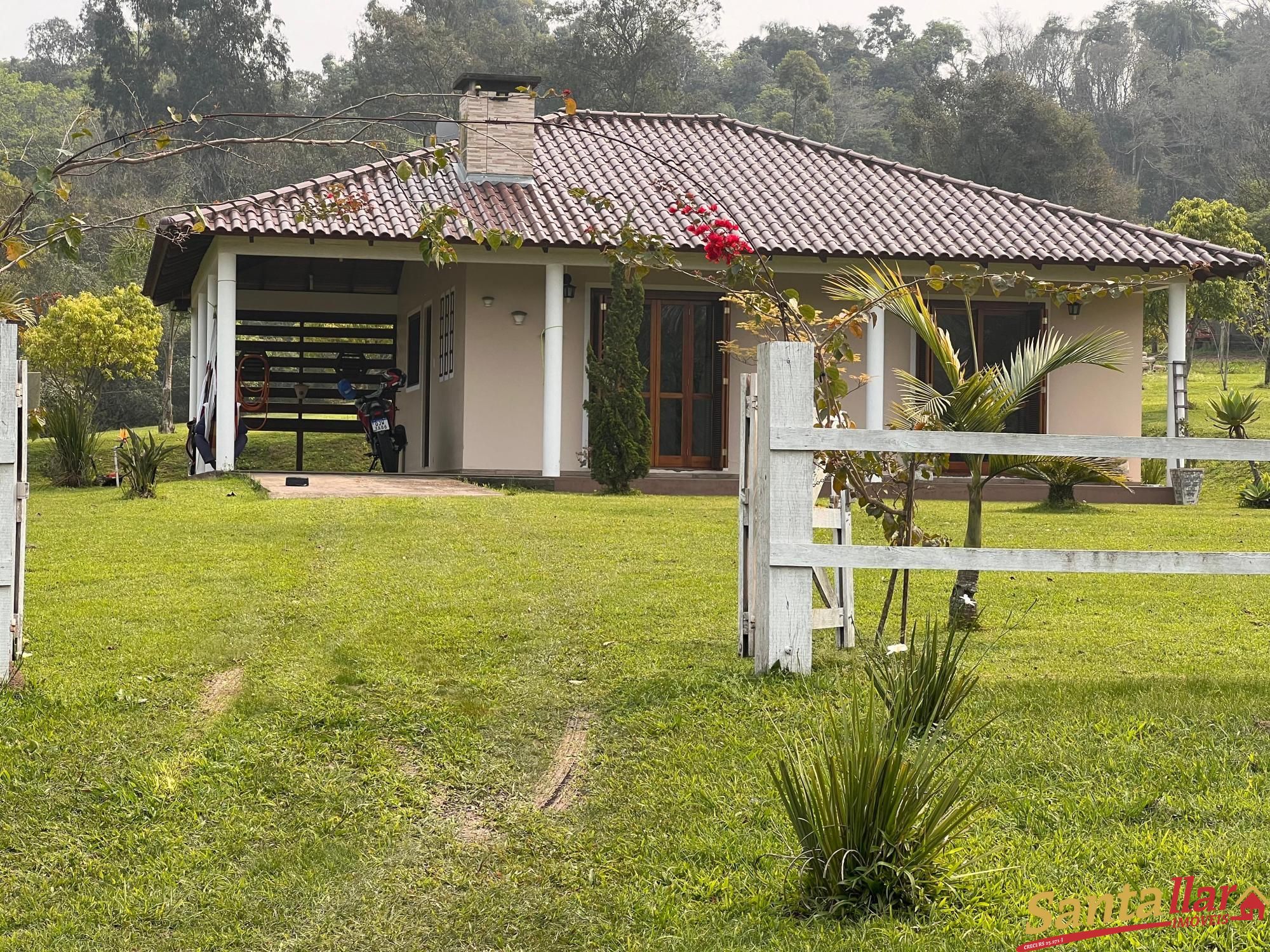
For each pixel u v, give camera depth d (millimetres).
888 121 86438
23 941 4293
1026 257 18422
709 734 5785
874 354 18672
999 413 7621
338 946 4270
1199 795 4969
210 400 19203
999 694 6156
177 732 5863
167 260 20094
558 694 6441
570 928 4305
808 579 6523
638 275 7984
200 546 10680
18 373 6625
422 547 10711
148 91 62031
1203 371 48594
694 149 21594
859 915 4180
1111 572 6309
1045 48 98938
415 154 19656
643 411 17203
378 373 25719
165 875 4695
